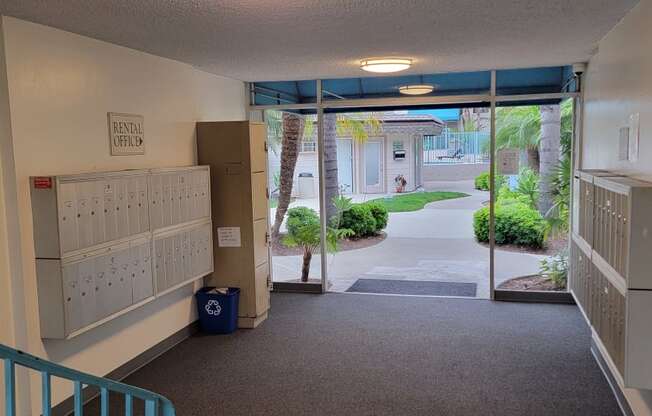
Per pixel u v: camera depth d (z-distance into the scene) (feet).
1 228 10.98
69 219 11.47
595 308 11.18
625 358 8.61
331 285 23.99
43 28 11.64
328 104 21.86
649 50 10.16
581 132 19.13
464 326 18.06
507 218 25.70
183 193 15.99
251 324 18.22
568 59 17.63
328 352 15.97
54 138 11.93
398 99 21.30
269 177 24.66
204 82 18.80
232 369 14.87
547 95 19.95
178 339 16.99
